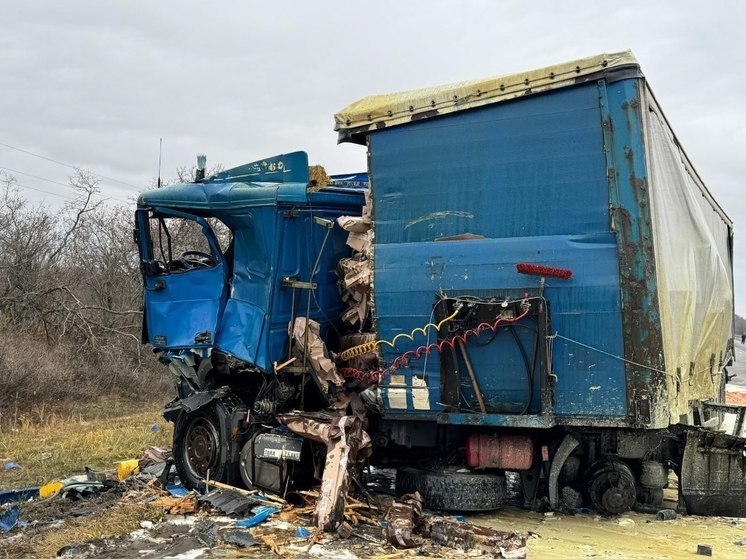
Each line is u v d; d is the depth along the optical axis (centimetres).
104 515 619
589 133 586
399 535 531
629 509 646
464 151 627
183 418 743
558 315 589
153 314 814
